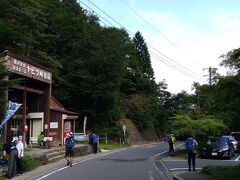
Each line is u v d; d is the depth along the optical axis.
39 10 48.62
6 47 38.28
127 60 71.81
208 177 18.48
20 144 19.77
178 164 27.06
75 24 60.56
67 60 58.38
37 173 20.62
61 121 39.66
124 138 61.12
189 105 47.03
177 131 37.31
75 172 21.11
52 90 57.19
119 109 63.22
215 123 37.59
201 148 33.97
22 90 34.38
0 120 20.53
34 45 52.41
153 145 61.50
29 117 36.62
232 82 15.63
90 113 58.62
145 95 82.75
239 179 16.55
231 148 33.56
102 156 34.50
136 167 24.08
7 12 43.34
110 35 58.41
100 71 57.28
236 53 15.21
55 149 32.25
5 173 19.30
